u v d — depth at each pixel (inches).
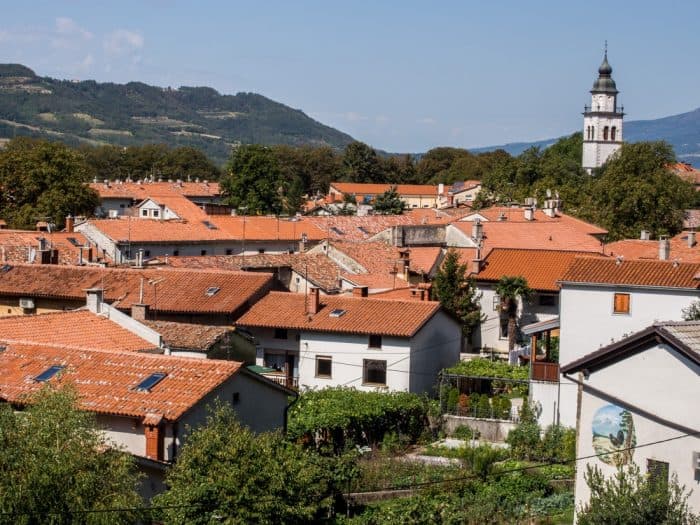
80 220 4173.2
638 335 1245.7
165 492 1298.0
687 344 1216.2
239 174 6220.5
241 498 1232.2
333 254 3373.5
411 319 2383.1
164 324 2137.1
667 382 1233.4
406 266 3203.7
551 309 2913.4
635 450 1255.5
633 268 2203.5
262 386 1614.2
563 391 2126.0
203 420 1461.6
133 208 5260.8
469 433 2148.1
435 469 1818.4
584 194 5895.7
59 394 1148.5
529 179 6806.1
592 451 1288.1
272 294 2551.7
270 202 6200.8
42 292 2495.1
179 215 4788.4
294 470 1289.4
